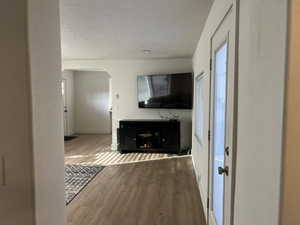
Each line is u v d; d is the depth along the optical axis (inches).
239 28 53.5
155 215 111.4
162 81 229.6
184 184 149.8
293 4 28.8
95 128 348.5
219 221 79.5
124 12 104.0
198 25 123.2
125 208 118.4
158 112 242.8
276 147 32.1
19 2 36.9
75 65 244.4
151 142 233.3
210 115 98.8
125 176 165.2
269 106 35.0
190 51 197.5
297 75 29.1
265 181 36.3
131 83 243.4
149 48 184.9
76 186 147.3
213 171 91.9
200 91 154.3
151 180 157.0
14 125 38.2
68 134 327.9
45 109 42.2
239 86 53.1
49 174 43.4
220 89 79.9
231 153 57.9
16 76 37.7
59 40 47.3
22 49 37.2
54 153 45.2
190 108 219.8
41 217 40.8
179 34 141.7
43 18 41.4
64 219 49.3
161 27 127.4
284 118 29.9
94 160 207.2
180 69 234.5
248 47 46.5
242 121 50.3
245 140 47.8
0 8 37.4
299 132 29.3
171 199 128.3
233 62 57.1
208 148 103.3
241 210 50.0
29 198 38.6
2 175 38.9
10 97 38.0
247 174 46.0
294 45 29.0
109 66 243.8
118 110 247.4
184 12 103.7
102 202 125.1
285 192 30.0
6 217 39.3
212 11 94.7
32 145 38.4
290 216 30.0
